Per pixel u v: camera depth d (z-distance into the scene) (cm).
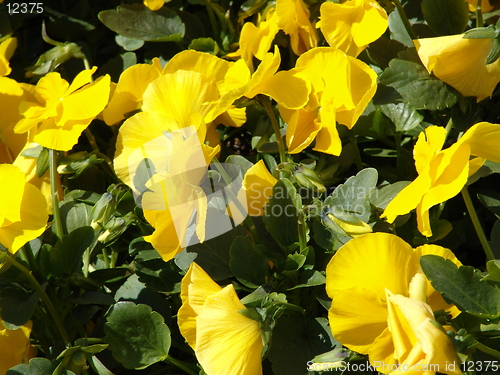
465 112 80
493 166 78
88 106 81
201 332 73
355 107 79
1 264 76
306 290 79
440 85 80
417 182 72
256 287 77
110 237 79
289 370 76
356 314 72
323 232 77
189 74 79
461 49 78
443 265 72
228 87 80
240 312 73
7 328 77
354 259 72
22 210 76
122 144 80
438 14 83
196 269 75
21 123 80
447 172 72
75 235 79
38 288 78
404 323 70
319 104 79
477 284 72
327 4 82
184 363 78
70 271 79
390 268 72
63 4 98
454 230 83
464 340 69
